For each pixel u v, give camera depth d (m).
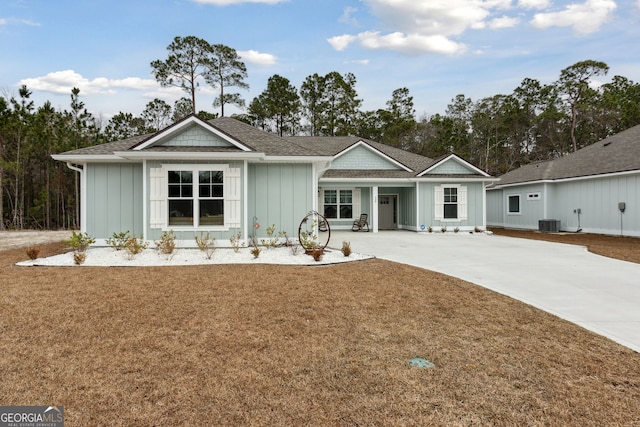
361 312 4.84
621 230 15.48
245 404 2.69
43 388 2.90
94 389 2.88
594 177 16.42
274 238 11.50
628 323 4.53
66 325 4.27
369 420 2.49
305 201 11.64
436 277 7.04
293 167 11.60
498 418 2.51
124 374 3.13
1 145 27.48
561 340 3.95
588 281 6.85
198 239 10.39
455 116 48.34
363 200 19.28
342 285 6.29
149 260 8.63
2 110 26.23
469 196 17.94
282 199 11.58
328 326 4.32
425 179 17.44
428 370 3.23
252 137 12.78
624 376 3.13
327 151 19.09
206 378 3.07
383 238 14.99
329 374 3.15
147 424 2.45
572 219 18.02
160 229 10.43
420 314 4.79
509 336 4.05
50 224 31.38
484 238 15.10
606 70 40.59
